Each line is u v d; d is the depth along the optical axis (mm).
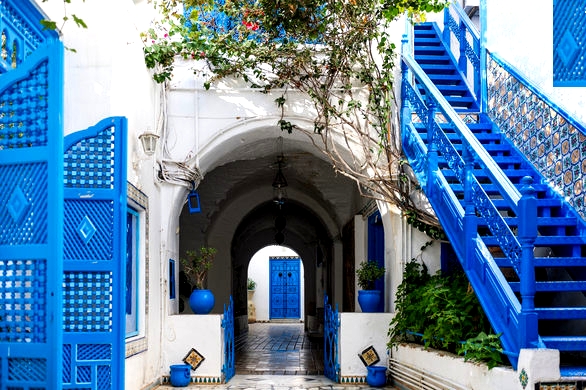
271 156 13547
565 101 7707
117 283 6125
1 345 4168
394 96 9695
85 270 6105
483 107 9906
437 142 8117
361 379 9648
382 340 9656
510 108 8961
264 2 8898
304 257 23484
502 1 9398
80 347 6137
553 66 7828
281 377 10445
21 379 4160
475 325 7340
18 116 4219
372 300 9883
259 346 16125
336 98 9852
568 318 6227
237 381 9953
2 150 4215
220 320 9656
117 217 6113
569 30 7652
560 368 5875
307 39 9469
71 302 6105
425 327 8289
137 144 8336
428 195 8219
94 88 7570
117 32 7695
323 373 10945
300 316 29500
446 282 8648
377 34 9227
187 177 9805
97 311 6129
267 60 9312
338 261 16703
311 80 9625
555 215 7574
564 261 6777
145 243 8750
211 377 9562
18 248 4188
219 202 14773
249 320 28906
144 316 8648
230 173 14172
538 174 8070
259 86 9688
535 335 5898
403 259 9641
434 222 9203
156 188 9523
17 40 5750
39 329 4152
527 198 5992
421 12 9641
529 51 8383
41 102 4195
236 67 9398
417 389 8234
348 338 9695
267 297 29531
